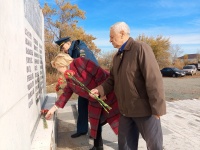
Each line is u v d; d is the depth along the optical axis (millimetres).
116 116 2916
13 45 1371
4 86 1120
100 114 2922
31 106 2676
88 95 2895
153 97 1956
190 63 42531
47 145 2326
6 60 1183
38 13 4285
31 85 2775
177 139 3656
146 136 2170
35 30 3611
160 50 35438
